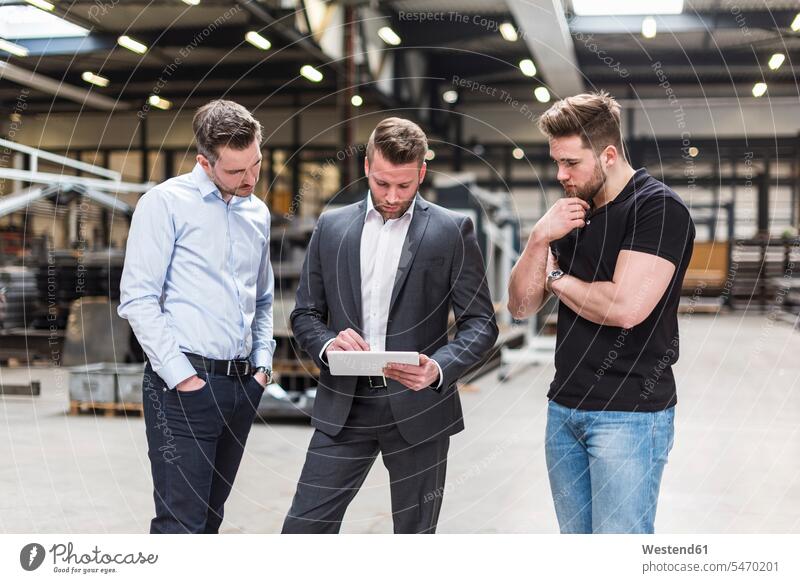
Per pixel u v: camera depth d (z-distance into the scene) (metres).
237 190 1.91
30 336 8.00
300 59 10.67
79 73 10.45
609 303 1.66
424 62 12.21
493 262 8.09
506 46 9.54
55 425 5.11
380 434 1.87
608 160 1.70
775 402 5.78
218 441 2.04
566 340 1.79
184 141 13.45
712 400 5.89
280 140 12.94
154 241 1.88
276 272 6.06
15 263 8.80
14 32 7.89
